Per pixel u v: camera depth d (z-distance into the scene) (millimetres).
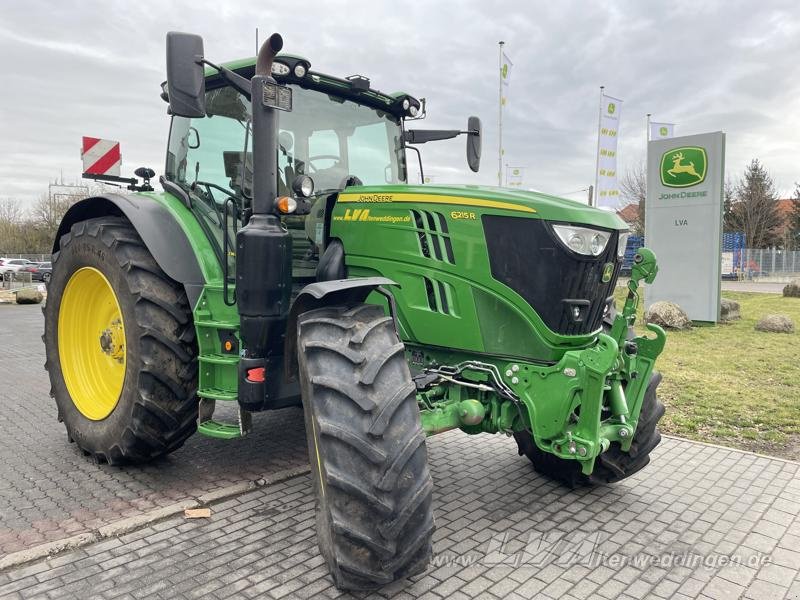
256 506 3543
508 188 3482
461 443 4836
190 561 2910
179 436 3828
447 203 3246
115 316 4223
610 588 2762
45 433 4906
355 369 2510
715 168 11367
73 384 4414
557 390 2988
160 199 4090
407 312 3383
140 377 3613
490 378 3188
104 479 3924
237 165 3752
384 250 3439
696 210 11664
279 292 3188
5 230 49375
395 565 2365
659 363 7902
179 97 2941
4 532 3170
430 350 3453
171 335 3654
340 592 2662
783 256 35688
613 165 18500
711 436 5082
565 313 3049
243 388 3252
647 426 3734
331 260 3609
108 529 3164
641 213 40500
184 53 2943
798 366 7707
